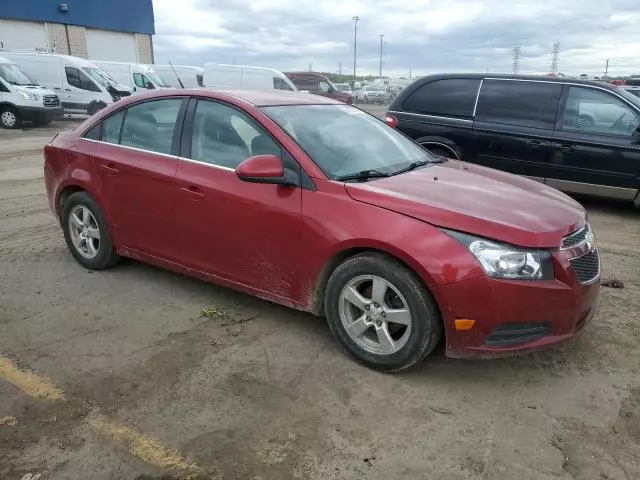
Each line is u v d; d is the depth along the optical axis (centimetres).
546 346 314
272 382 328
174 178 409
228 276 398
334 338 375
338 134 409
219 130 402
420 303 314
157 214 425
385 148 427
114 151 454
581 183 754
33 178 973
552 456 271
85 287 459
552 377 340
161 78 2750
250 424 290
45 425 285
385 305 330
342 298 344
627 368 351
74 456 263
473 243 304
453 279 302
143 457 264
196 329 390
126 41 3894
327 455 268
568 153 750
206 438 278
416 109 849
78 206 484
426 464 263
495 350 308
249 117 390
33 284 464
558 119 759
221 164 393
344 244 333
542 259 306
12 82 1952
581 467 264
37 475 251
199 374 334
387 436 283
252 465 261
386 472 258
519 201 348
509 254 301
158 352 359
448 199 334
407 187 351
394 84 6669
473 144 806
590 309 339
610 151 727
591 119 745
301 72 2909
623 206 819
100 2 3612
